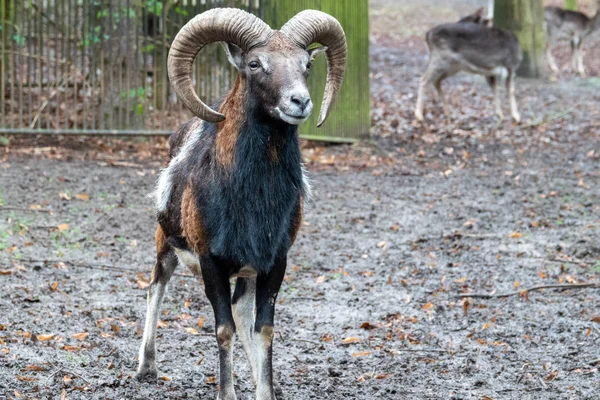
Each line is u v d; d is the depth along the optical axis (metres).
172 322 11.64
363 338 11.40
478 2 54.28
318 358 10.65
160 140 22.86
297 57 8.34
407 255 15.12
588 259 15.00
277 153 8.39
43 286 12.52
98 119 22.78
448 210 18.06
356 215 17.42
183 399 9.20
